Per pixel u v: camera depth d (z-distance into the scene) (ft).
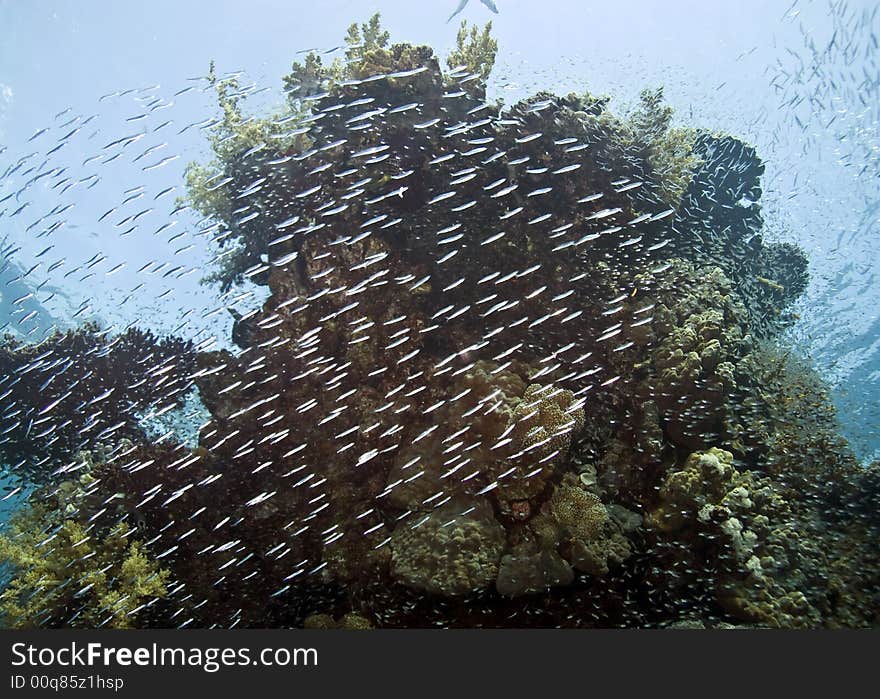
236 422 6.57
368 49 7.57
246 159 7.80
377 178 7.14
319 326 6.73
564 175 7.04
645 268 6.96
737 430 6.30
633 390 6.39
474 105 7.36
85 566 5.81
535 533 5.39
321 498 5.84
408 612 5.44
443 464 5.71
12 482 7.87
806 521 6.06
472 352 6.52
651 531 5.57
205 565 5.98
